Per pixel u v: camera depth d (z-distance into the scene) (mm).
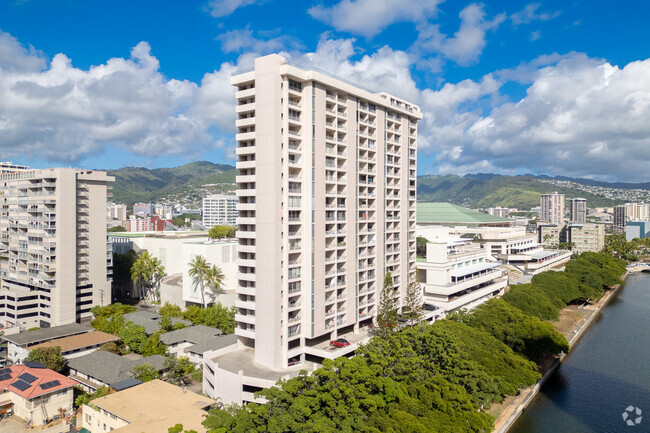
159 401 71688
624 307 171500
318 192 90062
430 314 122750
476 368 79312
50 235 133750
